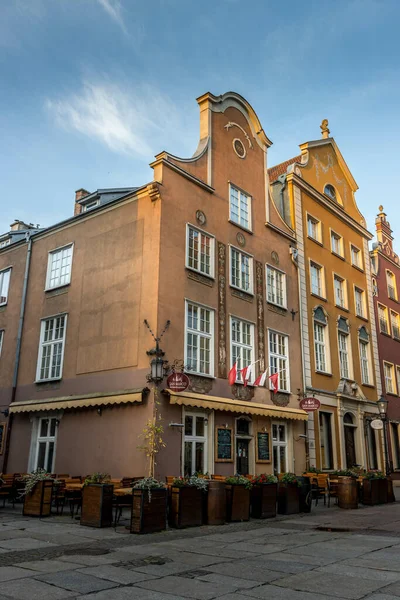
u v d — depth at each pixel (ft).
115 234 58.44
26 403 60.54
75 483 43.57
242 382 59.26
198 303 56.29
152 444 46.73
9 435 62.80
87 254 61.26
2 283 72.90
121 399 49.55
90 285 59.41
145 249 54.39
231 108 69.72
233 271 63.36
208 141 63.87
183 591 19.62
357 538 32.07
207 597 18.83
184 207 57.67
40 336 63.82
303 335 72.74
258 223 69.67
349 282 90.53
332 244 88.22
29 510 39.96
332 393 75.92
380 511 48.03
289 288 72.84
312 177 86.43
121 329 53.98
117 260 57.16
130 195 57.31
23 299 67.87
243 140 70.74
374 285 102.78
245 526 37.22
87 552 26.68
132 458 48.42
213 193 62.54
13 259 72.54
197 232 59.00
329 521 40.37
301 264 76.54
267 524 38.50
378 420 77.71
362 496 55.93
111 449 50.57
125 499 38.01
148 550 27.61
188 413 51.93
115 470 49.57
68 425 55.88
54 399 57.06
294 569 23.29
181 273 55.06
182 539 31.24
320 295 81.20
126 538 31.12
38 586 19.86
